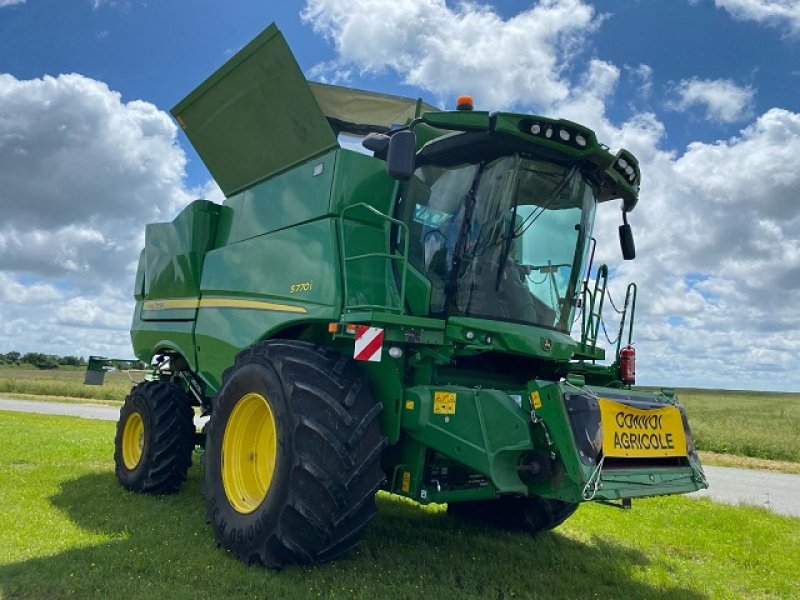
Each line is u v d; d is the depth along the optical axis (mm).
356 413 4113
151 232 7621
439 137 5145
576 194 4934
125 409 6973
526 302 4727
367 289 4711
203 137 6297
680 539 6148
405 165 4211
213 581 3816
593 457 3816
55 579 3686
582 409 3879
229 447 4695
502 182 4582
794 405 54562
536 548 5289
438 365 4762
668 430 4320
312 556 3945
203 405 6770
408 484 4422
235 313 5641
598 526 6531
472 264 4559
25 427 12961
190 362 6320
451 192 4773
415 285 4762
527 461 4105
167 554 4266
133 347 7984
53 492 6324
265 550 4008
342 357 4430
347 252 4672
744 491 11000
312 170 5121
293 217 5211
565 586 4336
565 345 4793
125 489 6617
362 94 6684
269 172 5734
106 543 4477
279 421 4098
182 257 6660
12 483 6594
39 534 4645
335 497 3855
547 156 4645
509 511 5828
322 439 3920
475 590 4082
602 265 5574
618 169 4996
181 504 5973
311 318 4691
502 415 4012
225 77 5781
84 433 12320
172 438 6449
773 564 5395
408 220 4973
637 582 4625
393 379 4375
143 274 7891
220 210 6543
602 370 5598
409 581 4164
